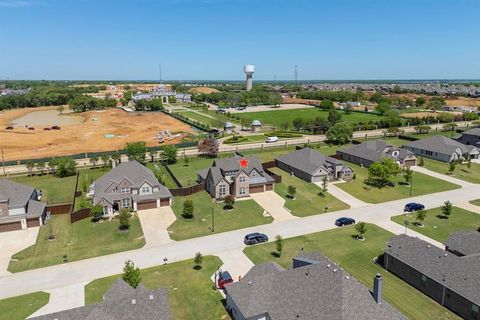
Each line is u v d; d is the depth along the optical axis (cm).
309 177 8956
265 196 8031
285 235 6200
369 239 5994
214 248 5784
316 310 3578
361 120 18725
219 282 4669
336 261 5316
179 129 17000
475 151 11125
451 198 7881
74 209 7412
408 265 4700
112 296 3931
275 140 13862
